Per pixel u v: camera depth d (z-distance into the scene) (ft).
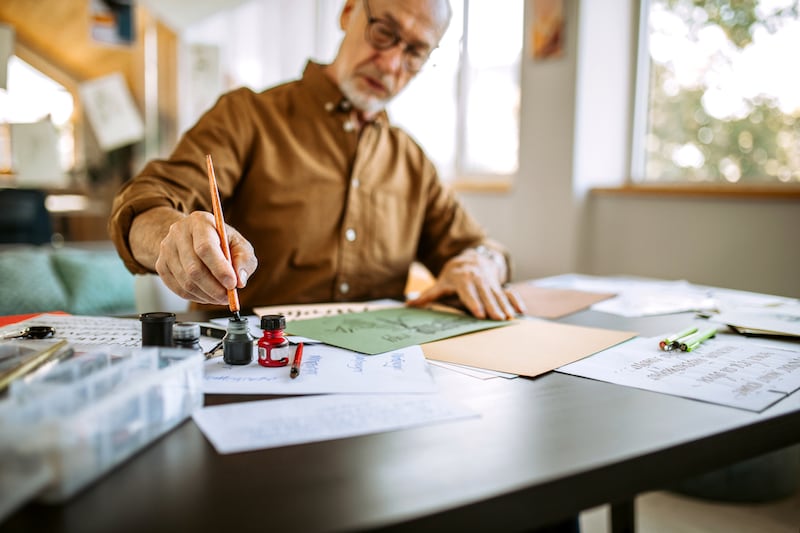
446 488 1.15
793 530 4.26
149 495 1.09
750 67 7.22
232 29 12.60
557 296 3.65
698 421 1.55
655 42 8.32
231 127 3.65
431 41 3.74
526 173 9.22
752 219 6.95
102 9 12.89
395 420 1.51
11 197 9.89
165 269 2.10
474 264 3.29
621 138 8.73
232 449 1.30
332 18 13.08
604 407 1.65
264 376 1.82
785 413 1.63
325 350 2.18
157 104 14.02
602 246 8.59
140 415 1.28
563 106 8.52
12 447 1.02
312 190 3.81
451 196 4.40
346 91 3.79
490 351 2.25
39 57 14.26
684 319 3.04
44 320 2.58
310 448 1.32
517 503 1.16
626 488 1.32
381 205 4.04
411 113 12.10
